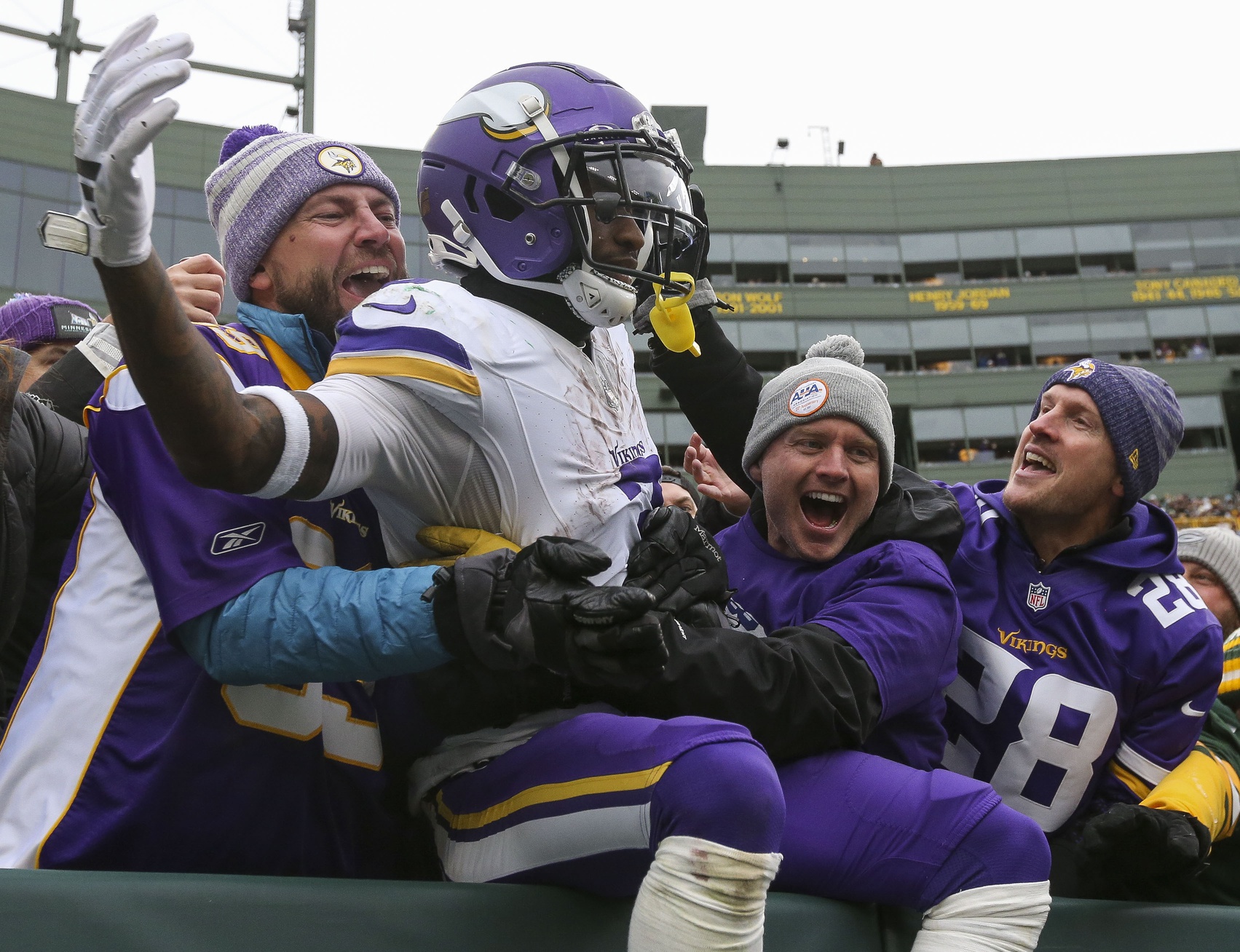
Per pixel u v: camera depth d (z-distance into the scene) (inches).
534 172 60.4
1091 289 1362.0
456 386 56.2
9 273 983.0
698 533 61.5
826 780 63.2
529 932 54.5
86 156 42.6
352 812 63.6
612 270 59.8
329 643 52.7
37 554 81.7
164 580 55.1
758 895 50.2
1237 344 1342.3
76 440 82.4
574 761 55.1
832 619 68.3
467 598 50.5
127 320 44.6
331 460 52.4
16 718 59.7
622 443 63.9
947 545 77.3
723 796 49.8
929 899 60.9
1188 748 85.0
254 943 49.4
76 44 1019.9
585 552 50.4
